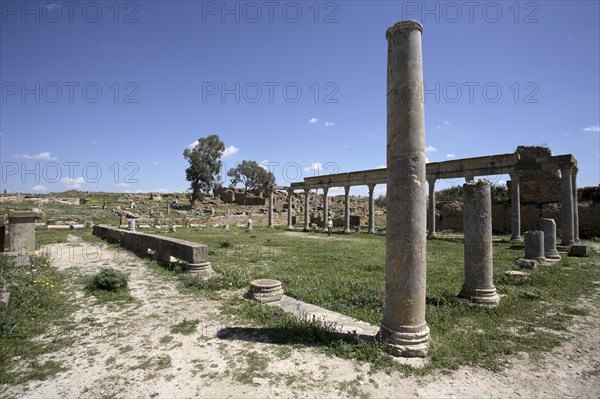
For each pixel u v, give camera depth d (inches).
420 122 225.3
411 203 218.7
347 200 1350.9
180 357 213.9
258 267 516.7
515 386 183.6
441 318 287.4
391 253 223.1
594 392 178.9
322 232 1360.7
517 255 667.4
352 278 444.1
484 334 254.4
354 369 197.5
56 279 411.2
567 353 225.5
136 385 182.2
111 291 360.2
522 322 284.8
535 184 1179.9
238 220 1763.0
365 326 260.8
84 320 278.1
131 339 241.9
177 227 1370.6
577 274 475.8
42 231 1056.8
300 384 181.8
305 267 524.7
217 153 2586.1
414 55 227.5
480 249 336.2
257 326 265.3
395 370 196.5
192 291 367.6
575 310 310.2
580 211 1075.9
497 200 1280.8
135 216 1567.4
